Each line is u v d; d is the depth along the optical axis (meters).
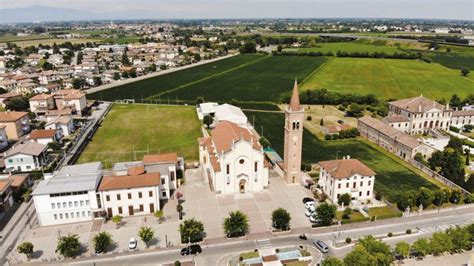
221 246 86.19
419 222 95.44
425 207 102.00
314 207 100.12
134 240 86.69
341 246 85.62
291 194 110.44
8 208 102.50
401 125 165.62
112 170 115.62
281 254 82.56
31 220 97.81
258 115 198.88
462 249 83.69
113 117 193.50
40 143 139.25
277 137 161.38
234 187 110.12
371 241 78.12
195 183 117.38
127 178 100.00
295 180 115.94
